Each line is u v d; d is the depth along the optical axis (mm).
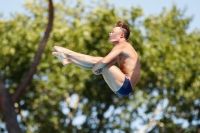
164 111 40125
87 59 10266
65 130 38969
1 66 38719
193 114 39938
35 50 38688
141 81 39250
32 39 38906
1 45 38688
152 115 40312
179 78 38812
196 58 40531
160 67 38250
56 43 38500
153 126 40188
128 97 39562
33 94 38938
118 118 39688
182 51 39812
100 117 39562
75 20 39781
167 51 39281
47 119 38312
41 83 38875
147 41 40156
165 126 39156
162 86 39344
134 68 10289
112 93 39250
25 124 39031
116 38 10516
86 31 37938
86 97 40031
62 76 38781
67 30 38781
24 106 38969
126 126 39562
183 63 38969
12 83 38938
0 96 29438
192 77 39094
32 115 39062
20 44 38781
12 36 38844
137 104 39031
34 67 30656
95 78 38938
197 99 39656
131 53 10336
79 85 38312
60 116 39438
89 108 40094
